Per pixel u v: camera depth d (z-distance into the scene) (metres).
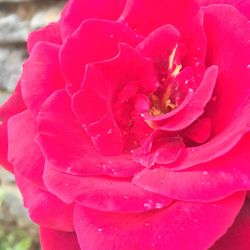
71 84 0.14
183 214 0.12
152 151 0.13
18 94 0.16
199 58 0.14
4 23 0.40
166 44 0.14
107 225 0.13
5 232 0.46
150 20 0.14
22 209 0.43
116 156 0.14
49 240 0.15
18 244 0.44
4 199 0.44
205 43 0.13
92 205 0.12
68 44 0.14
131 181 0.13
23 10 0.40
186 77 0.14
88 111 0.14
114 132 0.14
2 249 0.45
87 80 0.14
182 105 0.13
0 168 0.43
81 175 0.13
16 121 0.15
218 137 0.13
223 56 0.13
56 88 0.15
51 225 0.14
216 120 0.13
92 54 0.14
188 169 0.13
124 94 0.14
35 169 0.14
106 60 0.14
